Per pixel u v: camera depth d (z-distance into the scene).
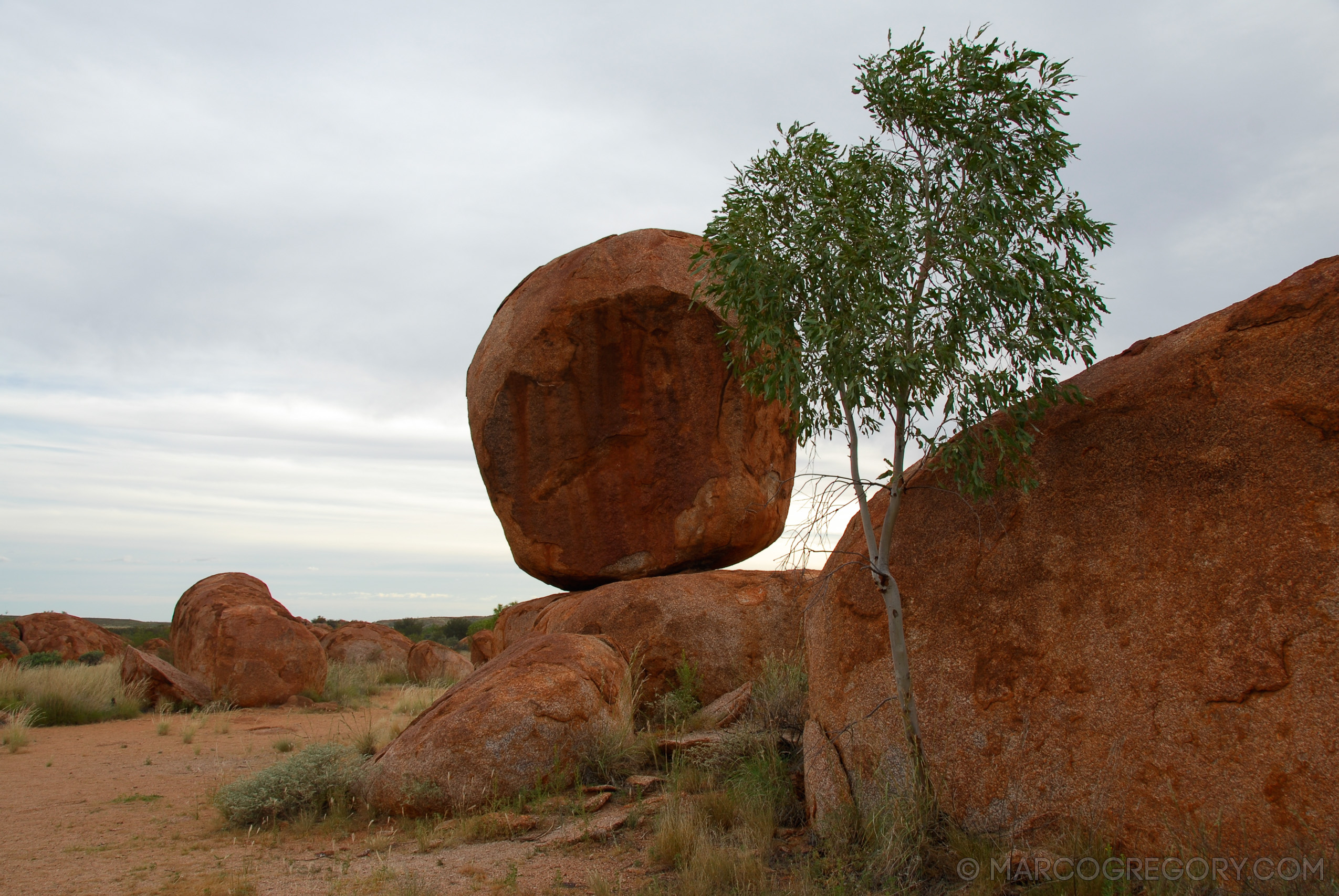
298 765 7.47
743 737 7.48
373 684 21.97
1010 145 5.37
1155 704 4.49
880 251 5.20
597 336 11.23
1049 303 5.09
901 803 5.07
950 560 5.71
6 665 16.94
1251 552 4.43
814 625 6.48
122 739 12.73
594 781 7.36
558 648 8.34
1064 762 4.72
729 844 5.58
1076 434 5.40
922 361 4.97
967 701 5.23
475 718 7.19
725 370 11.09
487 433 11.65
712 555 11.39
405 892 4.91
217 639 17.36
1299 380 4.57
